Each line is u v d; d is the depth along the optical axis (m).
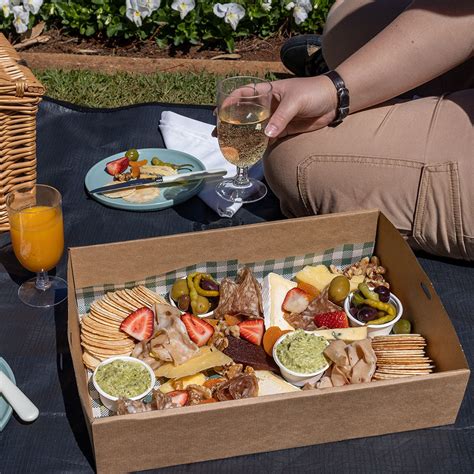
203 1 2.53
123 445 1.14
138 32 2.58
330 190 1.47
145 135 1.83
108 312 1.33
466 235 1.42
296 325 1.34
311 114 1.44
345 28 1.72
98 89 2.33
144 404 1.19
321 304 1.35
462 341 1.38
